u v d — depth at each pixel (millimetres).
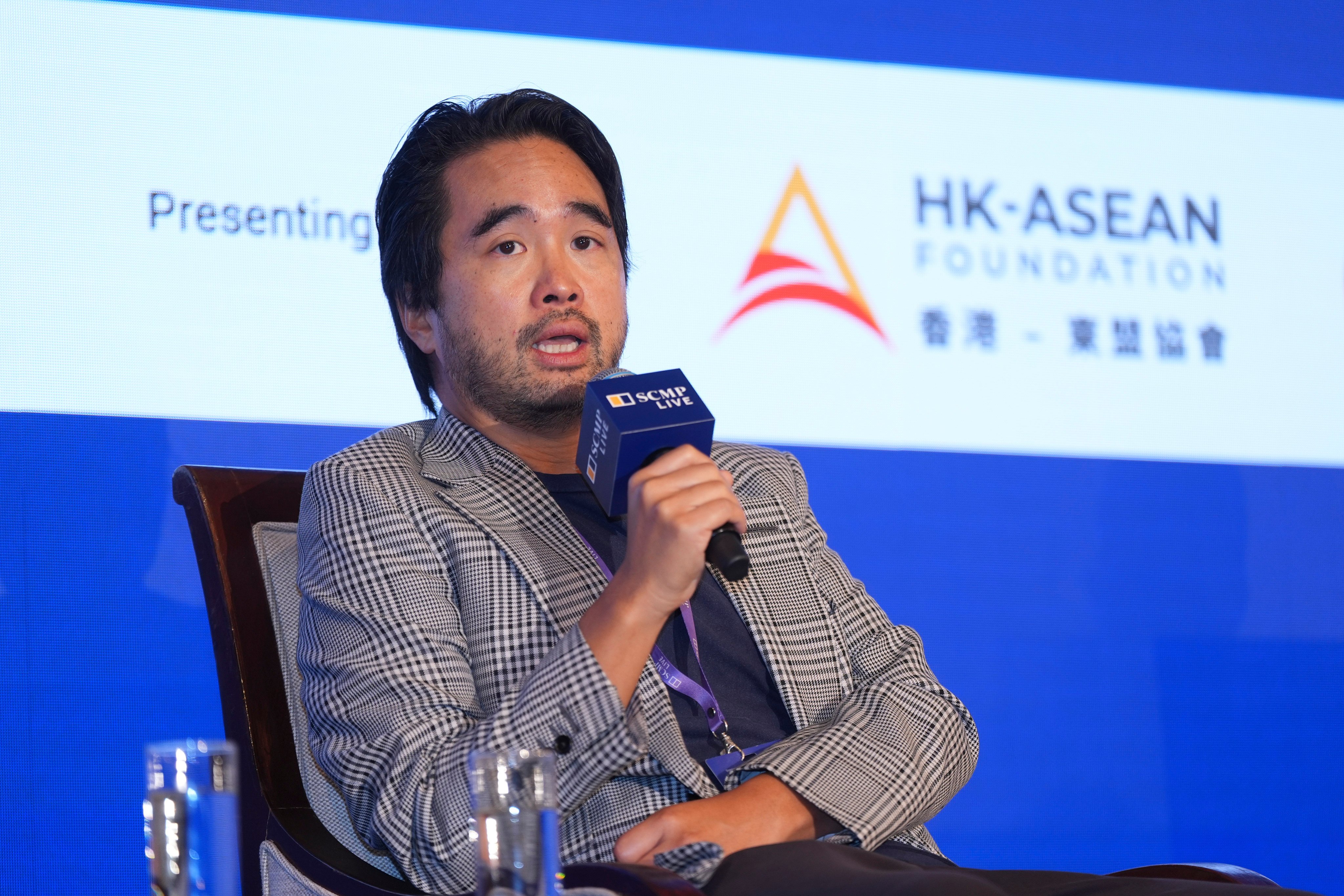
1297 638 9305
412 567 3699
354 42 7977
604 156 4406
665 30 8523
